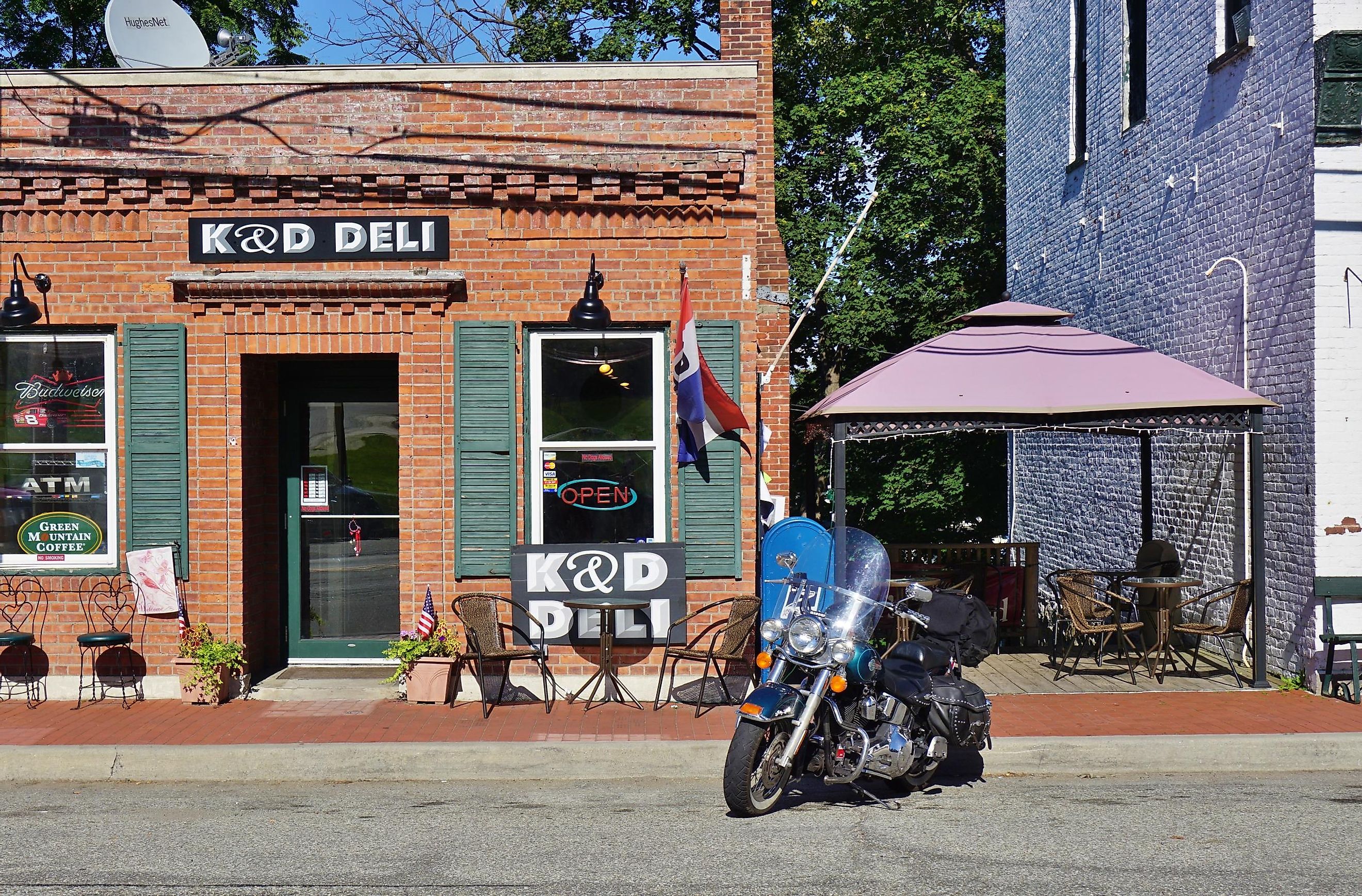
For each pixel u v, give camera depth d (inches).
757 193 550.0
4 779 338.0
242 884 239.3
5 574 410.6
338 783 337.7
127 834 277.9
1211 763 342.0
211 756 339.6
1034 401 417.4
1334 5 419.2
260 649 436.5
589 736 356.8
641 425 416.8
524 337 414.6
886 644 501.7
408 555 411.5
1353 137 416.2
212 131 415.5
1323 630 417.1
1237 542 478.0
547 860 254.2
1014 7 789.2
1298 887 232.2
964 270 1034.7
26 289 411.5
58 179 408.2
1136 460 582.6
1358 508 416.8
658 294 413.4
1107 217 622.2
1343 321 418.0
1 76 413.4
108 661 410.9
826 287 1026.1
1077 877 239.1
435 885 237.9
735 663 410.3
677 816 292.0
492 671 409.7
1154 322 562.3
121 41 438.0
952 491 1017.5
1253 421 421.1
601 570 411.5
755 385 414.0
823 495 1120.8
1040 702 402.0
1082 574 481.7
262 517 439.8
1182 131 530.0
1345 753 343.6
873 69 1077.1
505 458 412.5
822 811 295.4
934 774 335.0
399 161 410.0
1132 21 593.6
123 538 414.3
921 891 231.6
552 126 415.5
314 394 455.5
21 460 417.7
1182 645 518.3
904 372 437.4
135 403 411.5
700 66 414.9
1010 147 798.5
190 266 412.5
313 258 412.8
